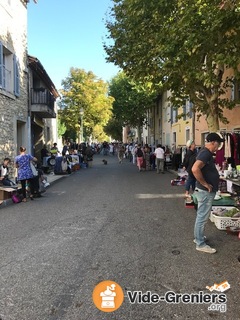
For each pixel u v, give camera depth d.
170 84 12.33
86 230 6.38
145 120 40.72
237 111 14.37
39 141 22.66
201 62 10.29
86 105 35.97
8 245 5.49
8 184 10.20
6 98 13.66
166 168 21.20
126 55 14.70
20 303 3.54
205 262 4.67
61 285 3.96
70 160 21.14
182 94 14.34
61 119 36.03
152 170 21.17
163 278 4.15
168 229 6.41
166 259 4.80
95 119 37.28
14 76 14.59
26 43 16.73
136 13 12.62
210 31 8.36
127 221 7.07
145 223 6.89
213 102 12.17
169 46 9.90
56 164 17.88
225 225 6.20
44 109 18.23
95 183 14.23
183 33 9.22
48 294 3.74
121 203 9.23
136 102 32.47
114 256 4.93
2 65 13.02
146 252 5.10
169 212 8.00
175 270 4.39
